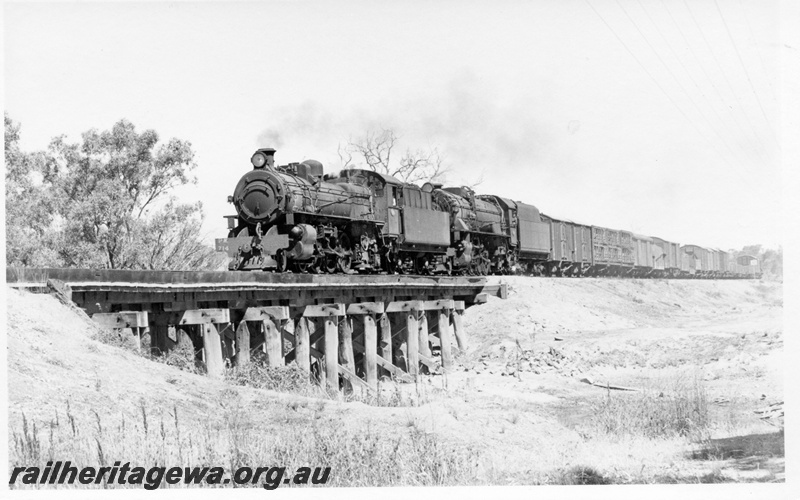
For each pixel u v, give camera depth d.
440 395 23.80
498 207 46.28
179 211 38.62
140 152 38.34
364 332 26.70
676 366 30.05
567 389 26.39
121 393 15.85
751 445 19.44
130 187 38.16
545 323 40.31
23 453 13.75
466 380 27.89
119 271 17.50
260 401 17.86
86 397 15.32
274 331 21.58
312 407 18.17
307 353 23.59
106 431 14.65
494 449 17.66
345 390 25.53
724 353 30.98
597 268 57.91
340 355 25.97
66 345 16.33
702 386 25.67
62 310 16.84
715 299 62.12
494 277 44.12
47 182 37.69
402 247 33.50
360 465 15.41
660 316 48.44
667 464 17.80
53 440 14.16
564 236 53.38
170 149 38.97
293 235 26.45
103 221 36.94
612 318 44.09
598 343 34.44
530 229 48.56
